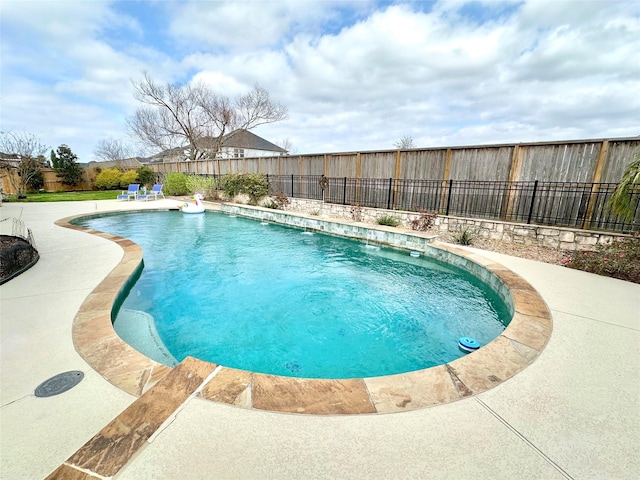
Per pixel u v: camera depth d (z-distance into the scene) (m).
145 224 10.73
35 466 1.60
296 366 3.22
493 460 1.62
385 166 9.18
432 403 2.05
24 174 19.44
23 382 2.23
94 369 2.38
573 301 3.73
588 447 1.71
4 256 4.40
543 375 2.36
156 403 1.96
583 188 6.01
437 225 7.81
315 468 1.55
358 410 1.96
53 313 3.33
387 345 3.61
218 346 3.56
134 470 1.49
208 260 6.77
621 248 4.83
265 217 11.20
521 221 6.86
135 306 4.46
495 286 4.78
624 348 2.73
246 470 1.53
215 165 17.45
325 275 5.89
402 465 1.58
